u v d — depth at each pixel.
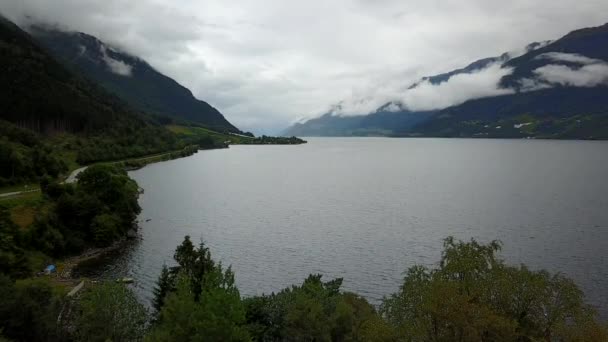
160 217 130.38
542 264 85.81
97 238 95.88
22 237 81.19
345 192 179.38
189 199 161.38
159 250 97.25
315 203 154.50
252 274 83.88
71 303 58.78
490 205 144.88
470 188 184.12
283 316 49.84
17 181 122.62
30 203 96.06
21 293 45.50
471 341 32.84
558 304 38.62
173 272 53.38
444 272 40.41
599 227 112.31
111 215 102.56
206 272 47.84
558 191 169.50
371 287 77.50
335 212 138.50
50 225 90.31
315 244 102.56
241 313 39.72
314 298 50.62
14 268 69.94
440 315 34.28
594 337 35.47
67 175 161.25
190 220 126.94
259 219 128.75
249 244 102.88
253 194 174.50
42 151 149.50
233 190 184.00
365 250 97.88
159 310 52.50
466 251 40.75
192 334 38.59
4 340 39.59
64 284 71.62
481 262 39.94
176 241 104.69
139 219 127.00
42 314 45.59
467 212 134.75
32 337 42.84
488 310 34.50
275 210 142.12
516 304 38.88
